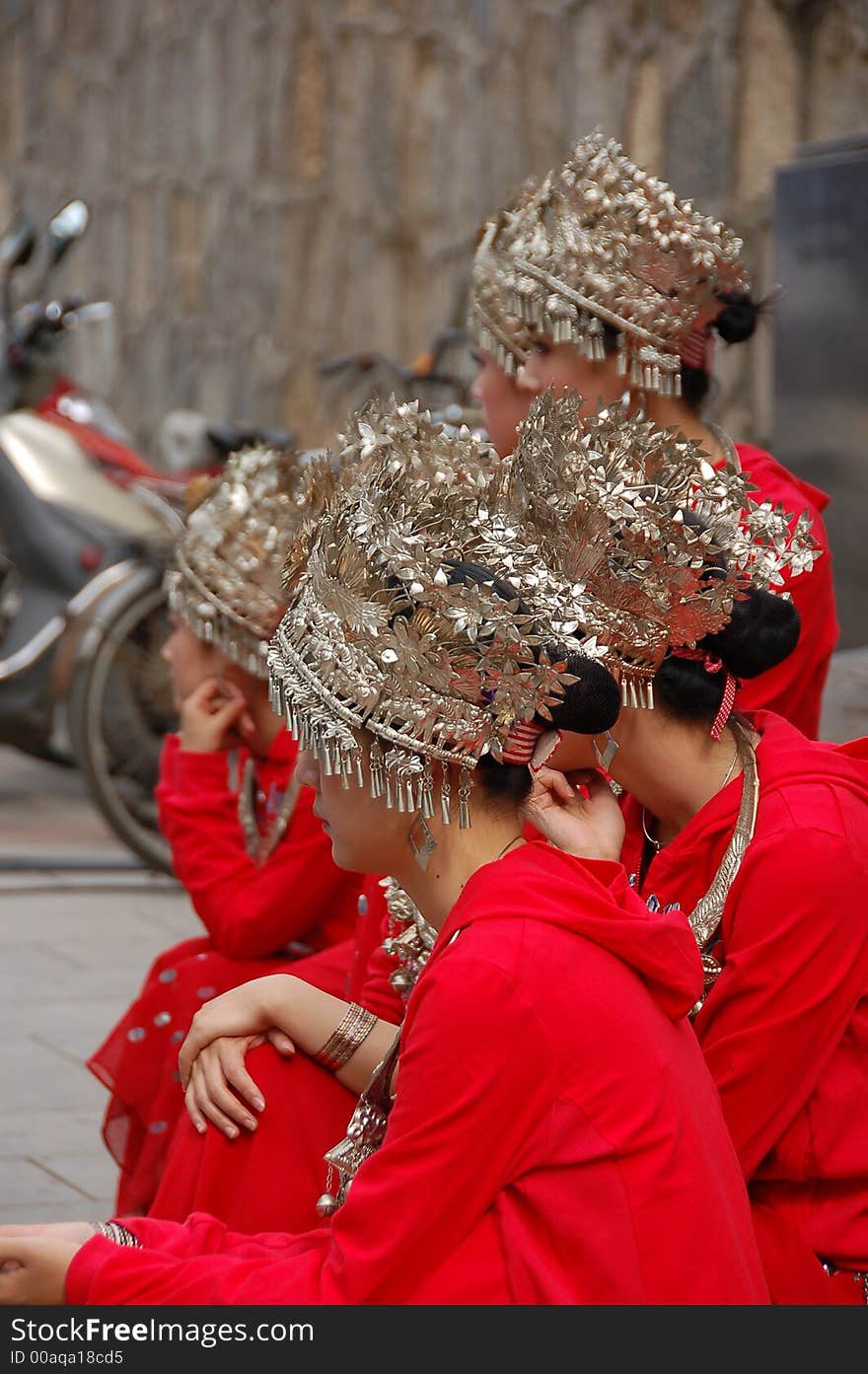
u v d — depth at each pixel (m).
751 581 2.67
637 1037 2.14
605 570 2.52
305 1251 2.37
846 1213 2.57
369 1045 2.94
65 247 8.66
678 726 2.71
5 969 6.12
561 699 2.22
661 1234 2.11
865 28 7.28
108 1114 3.82
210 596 3.79
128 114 13.40
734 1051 2.54
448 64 9.98
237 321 12.07
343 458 2.48
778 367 6.70
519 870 2.23
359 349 10.84
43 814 8.77
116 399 13.61
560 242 3.49
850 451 6.48
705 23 8.05
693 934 2.51
